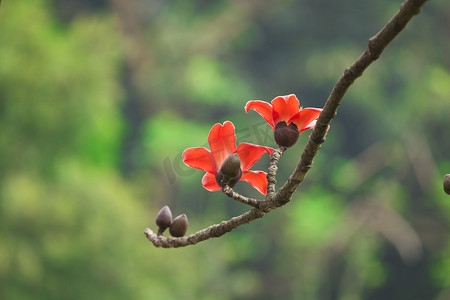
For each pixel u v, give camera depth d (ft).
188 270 56.65
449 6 78.13
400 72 78.74
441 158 73.10
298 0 82.48
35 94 55.52
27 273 48.16
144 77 81.00
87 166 59.31
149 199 69.92
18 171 53.93
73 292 49.57
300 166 4.50
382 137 76.59
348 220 69.67
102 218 52.29
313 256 68.90
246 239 69.05
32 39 56.13
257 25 83.51
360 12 82.43
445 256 67.36
